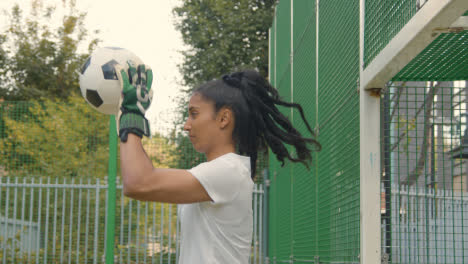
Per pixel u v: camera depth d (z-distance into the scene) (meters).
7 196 8.49
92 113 8.92
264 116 2.03
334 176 3.77
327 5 4.17
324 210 4.13
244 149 1.94
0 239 8.60
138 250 8.30
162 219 8.29
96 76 2.03
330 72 4.00
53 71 19.17
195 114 1.90
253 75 2.00
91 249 8.55
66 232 8.74
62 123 8.89
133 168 1.64
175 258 8.39
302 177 5.23
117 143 8.34
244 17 15.72
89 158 8.86
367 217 2.71
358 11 3.11
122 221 8.29
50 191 8.92
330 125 3.95
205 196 1.72
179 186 1.69
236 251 1.78
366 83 2.75
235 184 1.76
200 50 16.23
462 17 2.12
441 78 2.89
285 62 6.86
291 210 6.00
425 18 2.05
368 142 2.77
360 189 2.80
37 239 8.38
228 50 15.73
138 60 1.86
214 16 16.38
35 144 8.90
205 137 1.88
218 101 1.88
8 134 8.92
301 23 5.59
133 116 1.72
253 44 15.74
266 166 8.79
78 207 8.72
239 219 1.79
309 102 5.02
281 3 7.38
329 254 3.89
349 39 3.35
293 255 5.85
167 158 8.46
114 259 8.35
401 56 2.32
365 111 2.79
